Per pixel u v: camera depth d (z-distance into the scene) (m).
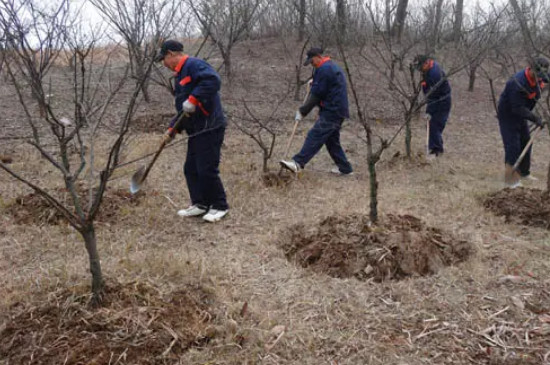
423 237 3.99
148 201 5.21
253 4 12.15
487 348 2.93
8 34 2.67
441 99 6.60
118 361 2.68
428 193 5.65
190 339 2.91
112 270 3.71
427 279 3.68
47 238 4.33
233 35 11.23
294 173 6.10
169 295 3.27
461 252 4.16
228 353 2.87
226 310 3.25
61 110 9.25
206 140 4.49
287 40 16.58
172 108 10.12
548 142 8.64
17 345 2.79
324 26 10.15
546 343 2.96
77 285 3.29
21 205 4.97
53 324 2.90
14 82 2.78
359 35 7.59
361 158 7.37
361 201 5.33
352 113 10.41
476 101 12.57
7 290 3.43
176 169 6.44
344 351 2.92
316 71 6.03
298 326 3.12
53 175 6.02
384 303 3.39
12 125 8.34
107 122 8.69
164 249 4.20
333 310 3.31
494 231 4.57
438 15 7.99
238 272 3.79
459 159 7.44
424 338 3.02
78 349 2.70
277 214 5.00
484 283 3.63
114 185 5.69
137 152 7.03
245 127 9.15
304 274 3.76
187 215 4.90
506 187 5.55
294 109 10.84
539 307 3.34
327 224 4.38
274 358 2.85
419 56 6.94
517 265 3.90
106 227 4.58
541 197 4.96
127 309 2.99
